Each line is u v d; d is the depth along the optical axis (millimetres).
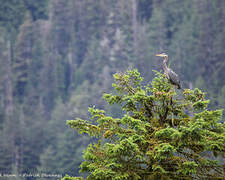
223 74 119312
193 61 140375
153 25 173500
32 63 181875
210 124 17328
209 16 152625
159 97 18266
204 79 131250
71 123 18438
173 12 179250
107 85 131375
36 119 124000
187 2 177875
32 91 167125
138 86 19406
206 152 17969
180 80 19359
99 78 147375
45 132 112812
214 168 17500
